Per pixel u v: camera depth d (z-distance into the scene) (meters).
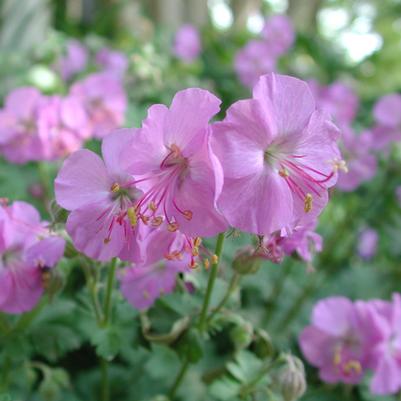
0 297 0.16
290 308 0.28
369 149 0.35
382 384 0.21
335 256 0.35
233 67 0.54
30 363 0.20
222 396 0.18
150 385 0.23
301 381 0.17
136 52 0.46
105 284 0.18
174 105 0.12
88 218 0.14
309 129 0.13
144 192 0.13
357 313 0.21
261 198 0.13
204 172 0.12
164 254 0.14
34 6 0.44
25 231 0.16
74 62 0.46
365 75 0.77
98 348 0.17
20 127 0.27
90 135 0.30
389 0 1.18
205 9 0.79
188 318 0.18
